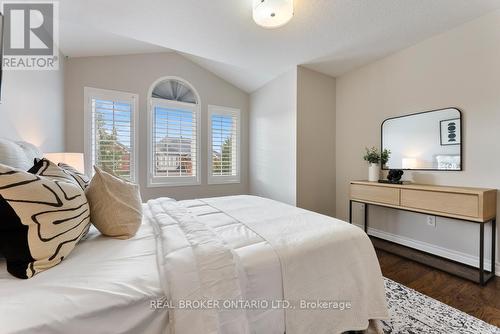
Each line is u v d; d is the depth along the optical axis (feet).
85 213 3.40
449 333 4.29
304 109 10.23
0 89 4.99
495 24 6.40
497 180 6.40
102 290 2.31
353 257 3.96
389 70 9.02
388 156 8.99
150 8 6.35
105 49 9.62
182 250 3.02
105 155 10.16
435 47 7.66
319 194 10.71
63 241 2.81
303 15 6.58
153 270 2.77
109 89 10.24
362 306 3.88
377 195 8.24
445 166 7.41
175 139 11.84
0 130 5.18
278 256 3.31
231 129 13.57
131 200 4.10
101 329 2.15
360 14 6.54
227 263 2.90
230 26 7.18
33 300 2.10
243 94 13.87
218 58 9.39
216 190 13.04
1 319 1.87
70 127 9.46
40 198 2.63
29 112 6.49
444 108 7.44
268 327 3.11
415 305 5.14
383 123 9.20
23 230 2.54
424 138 7.93
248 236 3.84
